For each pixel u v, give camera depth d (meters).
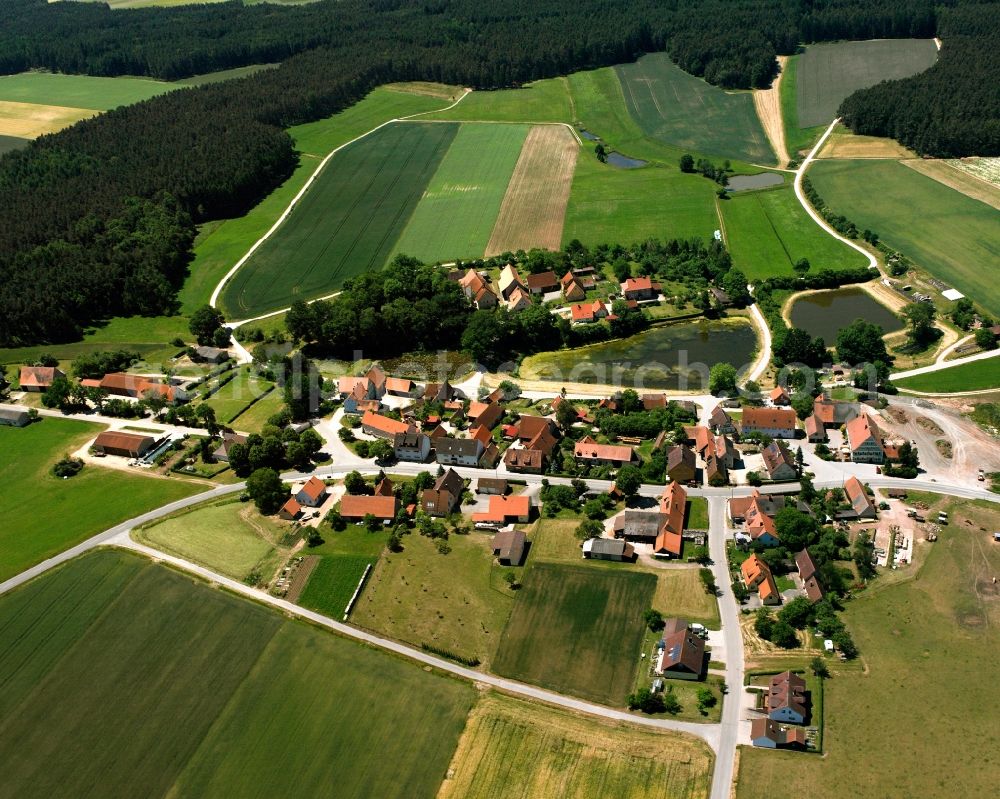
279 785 121.75
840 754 120.69
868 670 133.00
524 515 169.88
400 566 160.25
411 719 129.88
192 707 133.38
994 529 158.88
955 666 132.62
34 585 157.62
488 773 121.56
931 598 145.12
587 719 128.62
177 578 158.38
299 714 131.62
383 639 144.38
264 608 151.25
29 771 125.19
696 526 165.75
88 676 139.12
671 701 130.38
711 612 145.75
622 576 155.00
